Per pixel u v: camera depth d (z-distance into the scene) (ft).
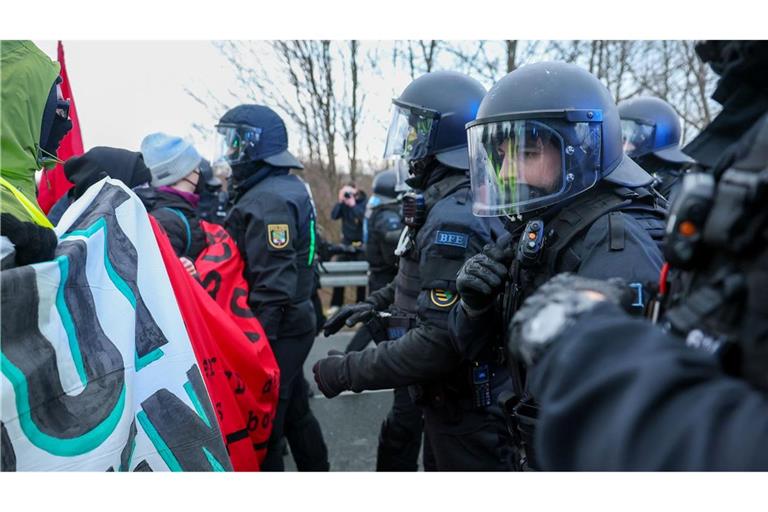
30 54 5.24
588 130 5.04
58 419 4.23
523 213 5.21
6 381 3.86
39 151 5.59
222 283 9.12
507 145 5.16
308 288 10.07
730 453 1.98
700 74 26.73
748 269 2.37
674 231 2.67
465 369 6.68
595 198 5.04
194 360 5.86
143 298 5.63
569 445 2.36
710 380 2.23
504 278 5.39
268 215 9.31
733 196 2.42
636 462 2.10
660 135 11.92
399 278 7.98
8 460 3.84
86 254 4.94
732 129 3.46
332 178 33.68
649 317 3.86
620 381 2.27
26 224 4.30
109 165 8.21
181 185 9.82
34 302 4.21
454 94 7.55
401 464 9.29
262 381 8.16
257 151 9.91
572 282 2.95
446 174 7.52
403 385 6.69
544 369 2.55
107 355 4.83
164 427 5.37
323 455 10.40
